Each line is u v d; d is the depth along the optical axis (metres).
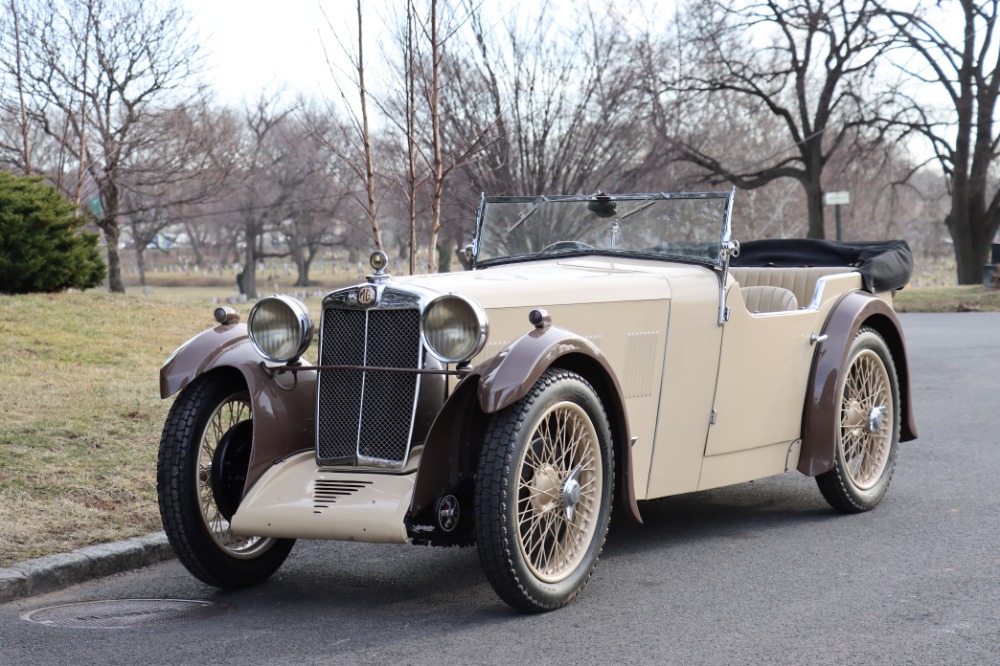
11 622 3.91
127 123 21.62
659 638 3.58
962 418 8.34
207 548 4.18
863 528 5.14
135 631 3.78
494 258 5.54
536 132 16.52
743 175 32.16
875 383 5.68
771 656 3.38
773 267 6.69
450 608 4.01
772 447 5.30
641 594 4.12
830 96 30.88
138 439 6.51
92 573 4.54
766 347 5.13
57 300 12.57
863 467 5.66
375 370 4.04
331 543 5.12
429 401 4.04
